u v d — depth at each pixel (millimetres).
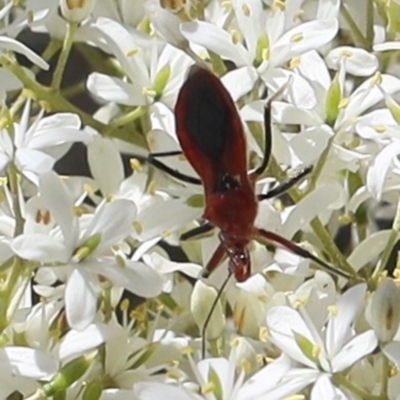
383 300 169
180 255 187
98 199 182
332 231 192
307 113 179
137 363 174
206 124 164
